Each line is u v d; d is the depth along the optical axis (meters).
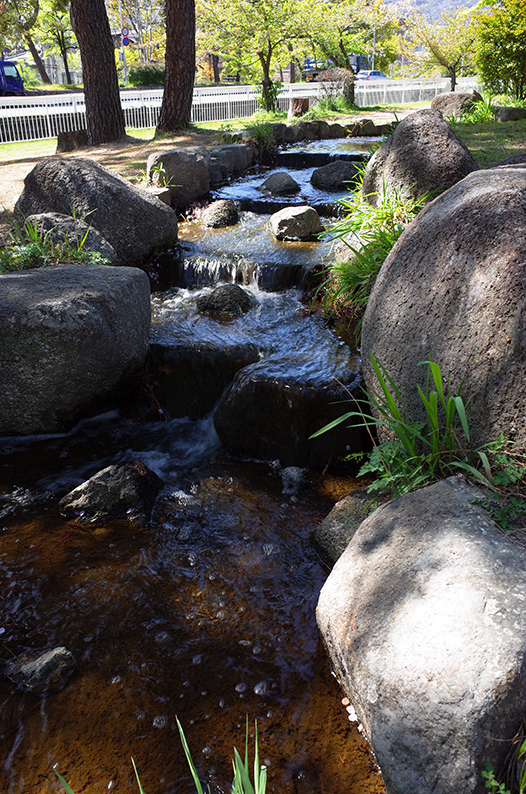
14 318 4.27
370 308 3.96
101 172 7.00
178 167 8.66
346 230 5.97
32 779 2.42
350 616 2.45
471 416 2.95
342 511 3.57
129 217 6.80
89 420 5.00
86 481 4.19
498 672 1.90
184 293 6.69
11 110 17.23
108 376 4.73
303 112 17.14
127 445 4.78
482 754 1.85
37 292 4.58
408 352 3.41
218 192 9.40
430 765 1.92
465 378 3.00
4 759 2.50
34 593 3.34
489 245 3.03
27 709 2.71
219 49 18.97
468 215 3.24
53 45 44.50
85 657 2.96
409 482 3.12
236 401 4.58
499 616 2.03
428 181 6.05
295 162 11.45
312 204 8.24
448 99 14.41
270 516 3.94
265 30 16.56
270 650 2.99
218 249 7.12
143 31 45.69
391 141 6.42
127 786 2.38
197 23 17.53
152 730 2.61
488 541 2.34
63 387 4.56
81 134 13.66
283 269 6.38
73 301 4.45
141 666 2.91
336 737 2.54
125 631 3.11
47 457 4.58
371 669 2.18
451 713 1.91
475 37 16.72
